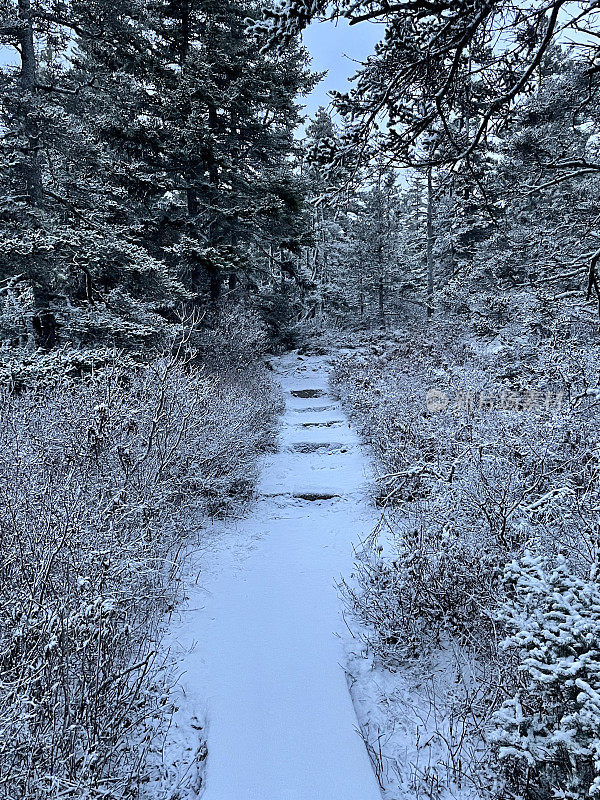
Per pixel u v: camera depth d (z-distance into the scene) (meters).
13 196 9.62
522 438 5.11
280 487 7.85
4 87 10.61
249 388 12.48
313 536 6.15
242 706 3.28
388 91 3.06
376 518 6.45
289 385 17.14
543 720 2.19
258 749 2.93
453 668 3.56
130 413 5.41
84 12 11.31
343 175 3.54
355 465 8.88
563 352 6.44
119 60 13.41
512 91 3.04
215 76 14.38
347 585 4.72
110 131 13.15
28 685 2.47
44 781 2.20
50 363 7.71
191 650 3.90
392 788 2.72
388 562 4.76
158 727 3.12
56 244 9.12
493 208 4.36
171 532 5.23
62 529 3.31
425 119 3.26
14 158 9.62
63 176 10.39
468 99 3.42
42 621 2.64
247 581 5.02
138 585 4.11
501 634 3.14
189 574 5.14
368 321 27.95
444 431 6.30
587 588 2.20
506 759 2.45
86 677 2.83
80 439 5.01
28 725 2.29
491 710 2.83
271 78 15.23
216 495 6.74
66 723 2.56
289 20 2.66
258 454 9.28
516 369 8.43
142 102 13.67
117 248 9.80
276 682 3.52
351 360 16.44
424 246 29.62
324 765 2.81
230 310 15.73
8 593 3.01
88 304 9.98
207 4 13.70
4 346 8.40
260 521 6.69
